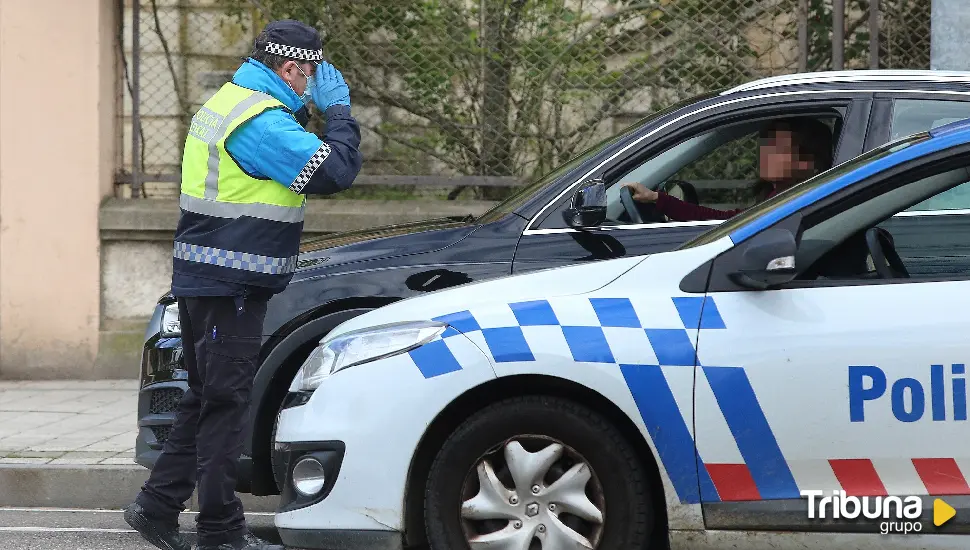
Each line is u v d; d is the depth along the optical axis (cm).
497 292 1630
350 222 3509
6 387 3453
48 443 2688
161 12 3641
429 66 3622
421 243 2098
